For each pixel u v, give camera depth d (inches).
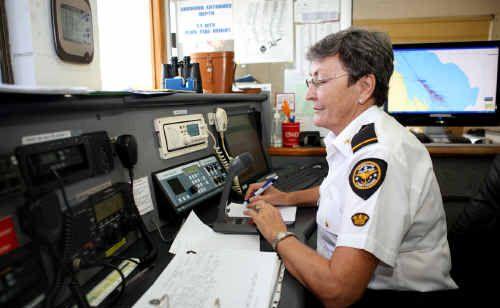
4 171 21.4
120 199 31.4
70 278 24.4
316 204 45.8
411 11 79.1
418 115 71.1
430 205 33.6
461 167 69.3
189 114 46.4
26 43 43.3
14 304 21.0
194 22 83.3
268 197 45.9
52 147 25.2
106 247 29.0
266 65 81.5
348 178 31.1
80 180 27.9
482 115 68.9
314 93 37.6
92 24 52.6
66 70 48.4
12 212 22.1
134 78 76.2
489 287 39.5
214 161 49.4
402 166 30.1
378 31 35.6
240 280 26.1
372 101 36.7
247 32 81.2
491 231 39.4
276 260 29.0
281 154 75.0
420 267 34.4
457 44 67.4
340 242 28.5
